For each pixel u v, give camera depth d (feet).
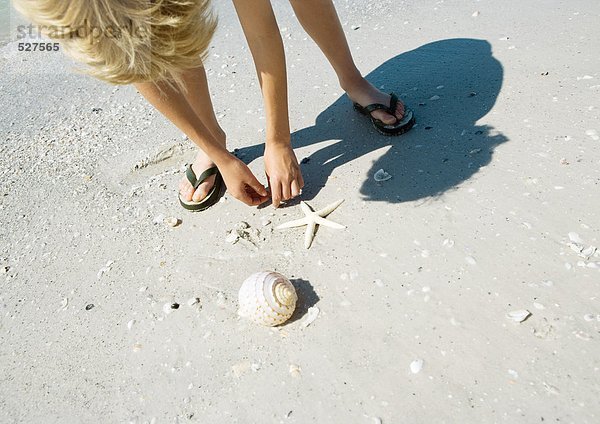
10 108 12.55
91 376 7.18
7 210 9.93
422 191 8.34
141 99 12.04
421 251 7.56
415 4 12.94
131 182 10.03
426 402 6.08
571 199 7.68
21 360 7.56
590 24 10.77
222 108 11.13
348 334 6.88
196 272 8.11
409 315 6.91
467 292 6.97
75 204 9.77
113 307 7.95
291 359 6.79
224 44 13.19
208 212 9.02
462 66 10.55
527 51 10.50
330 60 9.45
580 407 5.73
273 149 8.33
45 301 8.26
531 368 6.12
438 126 9.35
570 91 9.35
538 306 6.63
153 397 6.80
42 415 6.89
